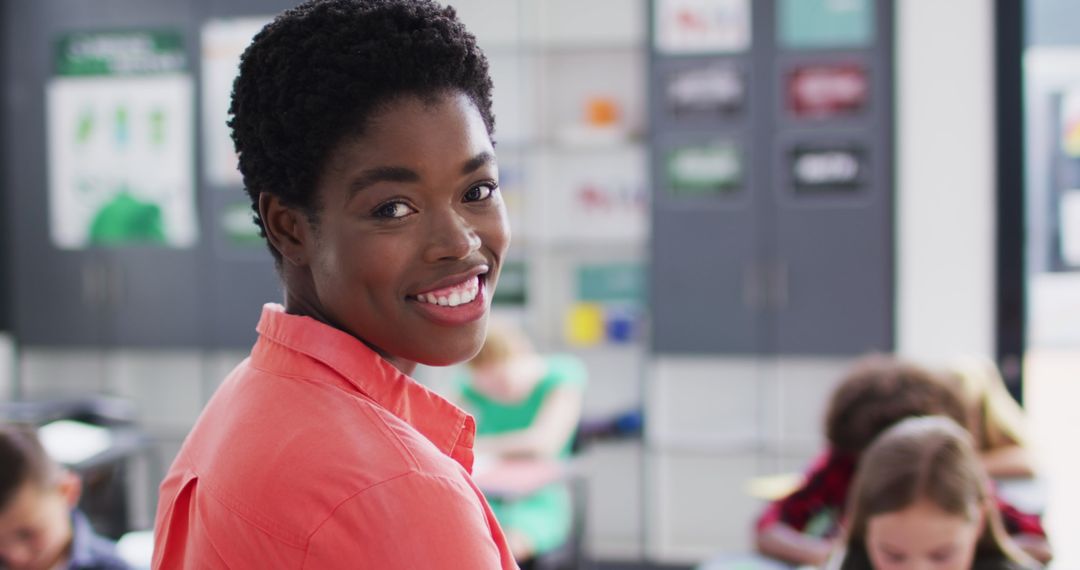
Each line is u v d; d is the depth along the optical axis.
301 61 0.69
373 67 0.67
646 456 4.56
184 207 4.71
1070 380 4.61
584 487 3.66
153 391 5.08
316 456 0.65
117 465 3.54
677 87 4.30
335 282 0.72
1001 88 4.14
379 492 0.63
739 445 4.48
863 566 1.76
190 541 0.73
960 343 4.22
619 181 4.75
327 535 0.63
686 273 4.36
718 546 4.64
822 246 4.26
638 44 4.54
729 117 4.28
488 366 3.73
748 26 4.25
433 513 0.63
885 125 4.19
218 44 4.65
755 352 4.33
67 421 3.96
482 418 3.77
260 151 0.73
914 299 4.23
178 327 4.75
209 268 4.70
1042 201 4.26
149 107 4.69
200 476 0.73
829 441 2.35
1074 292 4.34
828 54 4.21
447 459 0.68
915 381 2.22
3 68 4.77
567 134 4.58
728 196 4.30
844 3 4.19
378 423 0.67
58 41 4.73
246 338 4.70
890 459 1.71
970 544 1.68
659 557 4.62
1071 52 4.20
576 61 4.72
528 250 4.71
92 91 4.72
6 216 4.86
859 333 4.26
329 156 0.69
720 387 4.63
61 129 4.76
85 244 4.79
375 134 0.68
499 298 4.77
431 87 0.70
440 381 4.64
